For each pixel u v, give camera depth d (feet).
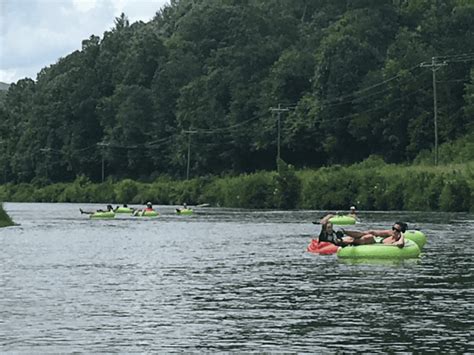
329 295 82.84
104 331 64.85
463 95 381.60
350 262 115.14
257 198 372.17
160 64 572.10
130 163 551.18
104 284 93.86
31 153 618.44
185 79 556.10
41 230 205.46
